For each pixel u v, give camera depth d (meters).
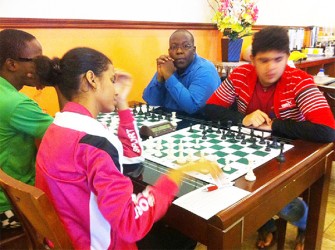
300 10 5.07
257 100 1.70
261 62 1.50
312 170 1.25
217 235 0.86
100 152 0.78
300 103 1.50
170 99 2.21
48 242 1.02
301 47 4.79
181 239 1.24
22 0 1.93
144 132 1.48
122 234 0.77
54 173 0.82
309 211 1.49
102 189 0.76
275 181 1.03
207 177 1.05
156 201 0.85
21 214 0.98
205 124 1.64
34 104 1.26
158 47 2.78
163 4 2.74
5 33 1.28
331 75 4.91
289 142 1.38
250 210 0.93
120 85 1.17
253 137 1.41
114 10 2.42
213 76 2.20
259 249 1.84
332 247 1.81
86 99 0.86
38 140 1.33
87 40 2.28
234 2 3.09
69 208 0.83
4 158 1.27
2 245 1.25
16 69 1.29
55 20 2.07
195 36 3.09
